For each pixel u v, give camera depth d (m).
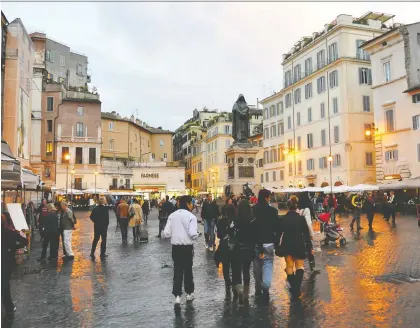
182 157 114.12
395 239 17.56
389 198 39.75
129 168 71.19
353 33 50.38
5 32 32.50
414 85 40.47
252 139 78.94
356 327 6.62
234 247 8.21
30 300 8.58
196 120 108.94
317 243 16.27
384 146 44.00
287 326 6.73
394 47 42.78
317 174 54.25
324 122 52.94
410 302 7.98
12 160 13.95
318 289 9.14
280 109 64.50
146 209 32.22
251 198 26.64
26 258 14.30
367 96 50.06
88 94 69.38
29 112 37.69
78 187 63.81
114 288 9.62
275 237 8.31
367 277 10.27
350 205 40.84
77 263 13.18
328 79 52.06
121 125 77.25
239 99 32.75
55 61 73.31
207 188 89.94
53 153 63.50
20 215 13.06
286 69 62.56
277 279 10.33
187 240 8.25
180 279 8.16
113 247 17.31
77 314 7.59
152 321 7.13
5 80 32.47
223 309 7.77
